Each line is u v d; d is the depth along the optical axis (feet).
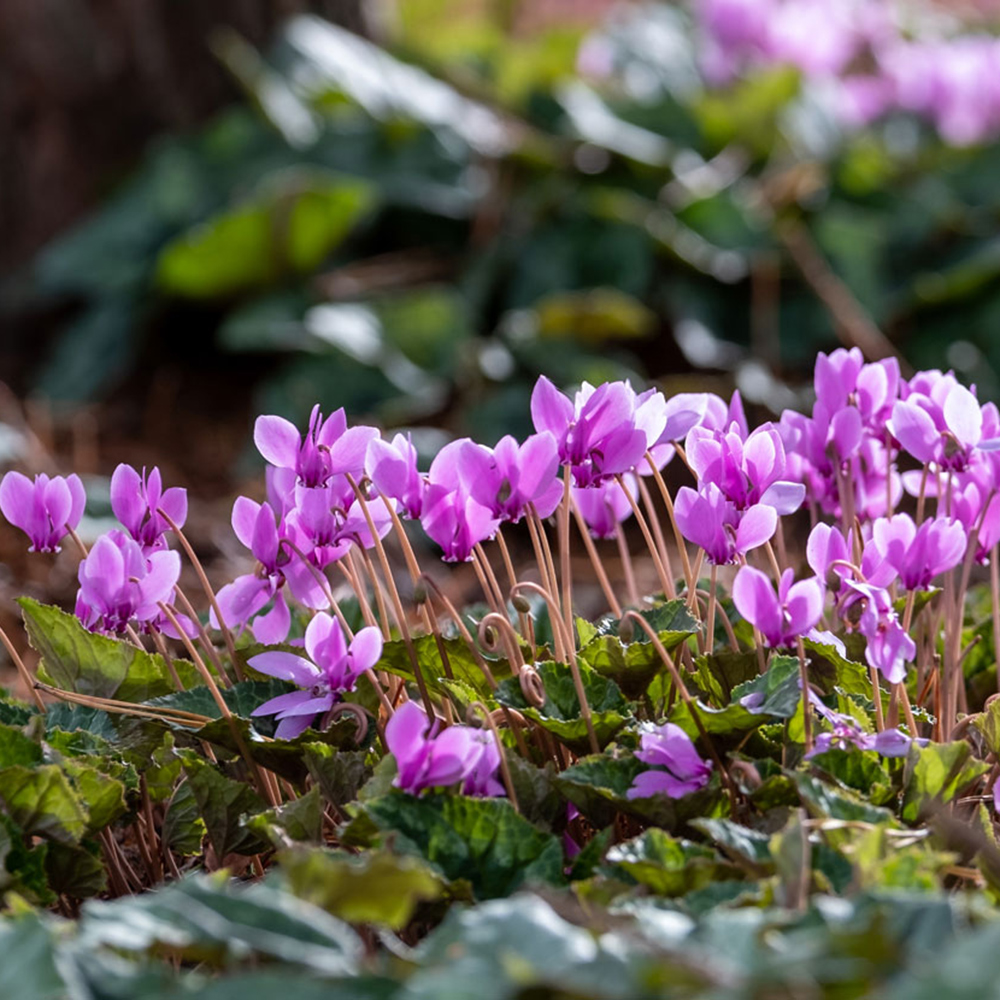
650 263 12.75
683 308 12.68
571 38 16.21
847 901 5.46
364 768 5.85
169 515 5.98
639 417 5.83
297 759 5.87
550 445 5.79
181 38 13.74
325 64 13.52
